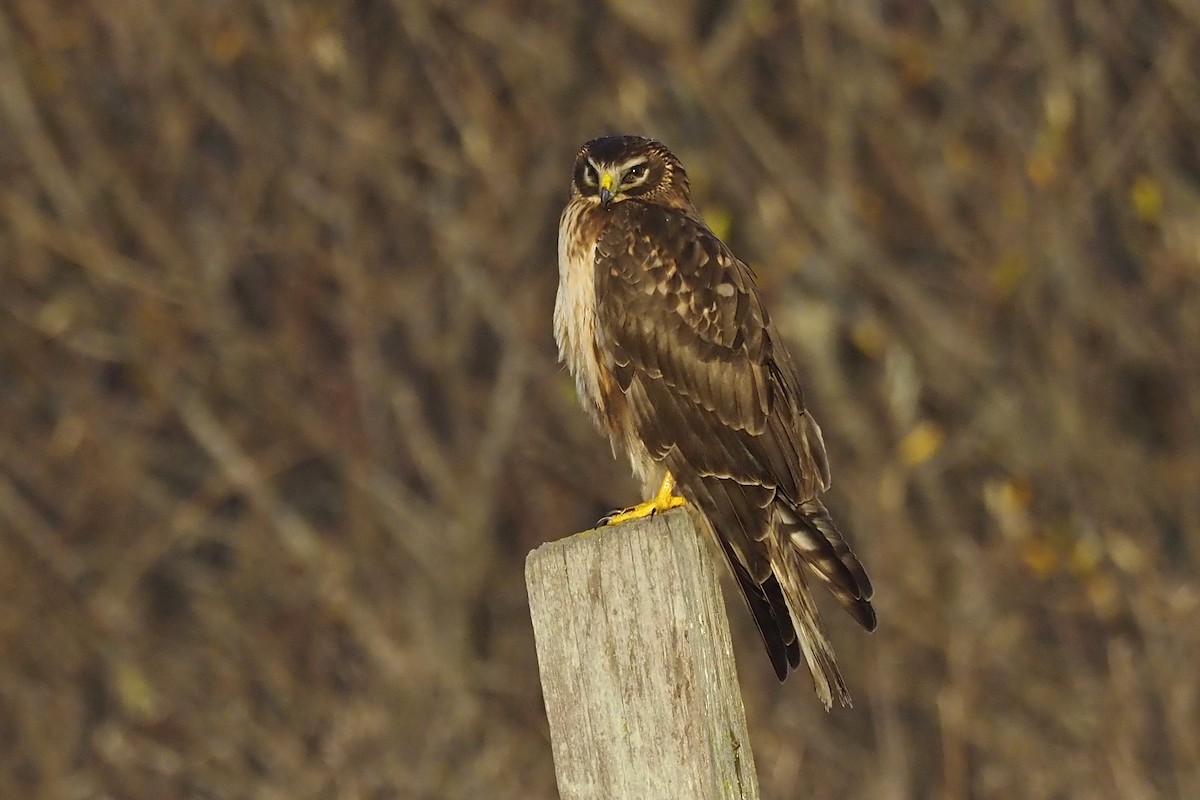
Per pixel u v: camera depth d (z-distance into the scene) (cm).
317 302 1669
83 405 1638
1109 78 1706
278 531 1580
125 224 1703
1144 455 1588
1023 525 1455
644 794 569
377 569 1576
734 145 1619
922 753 1412
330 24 1634
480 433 1625
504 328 1588
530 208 1612
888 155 1642
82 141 1688
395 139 1650
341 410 1611
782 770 1343
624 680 570
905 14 1680
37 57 1678
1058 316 1598
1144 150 1642
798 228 1623
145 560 1596
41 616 1575
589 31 1652
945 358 1599
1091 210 1631
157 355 1623
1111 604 1409
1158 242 1650
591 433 1567
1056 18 1612
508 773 1439
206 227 1666
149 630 1586
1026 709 1390
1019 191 1595
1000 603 1433
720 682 570
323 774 1453
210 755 1503
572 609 575
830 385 1549
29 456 1642
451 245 1616
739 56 1667
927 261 1678
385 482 1578
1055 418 1570
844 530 1523
